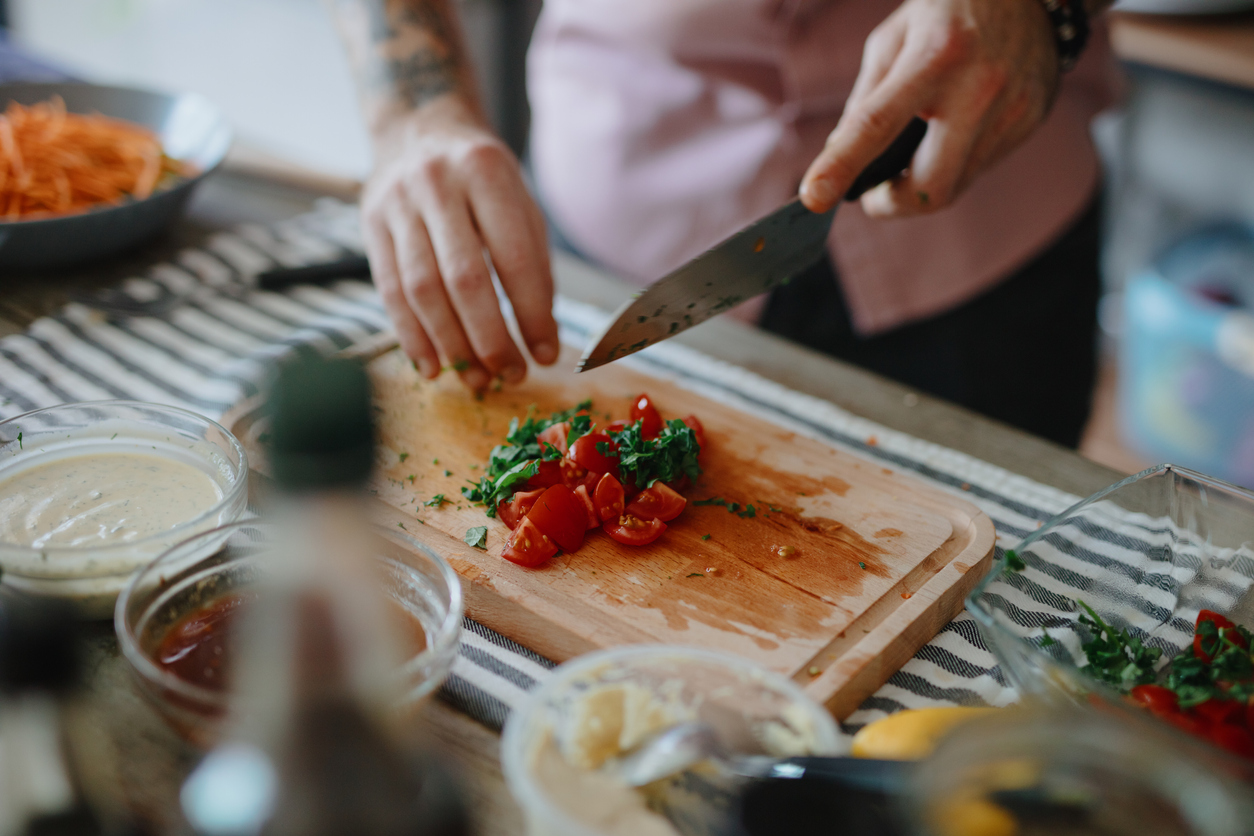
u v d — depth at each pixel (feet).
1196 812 2.21
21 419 3.98
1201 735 3.10
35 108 6.94
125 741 3.16
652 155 7.64
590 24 7.68
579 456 4.46
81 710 2.46
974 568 4.16
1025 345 7.89
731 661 2.88
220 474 3.98
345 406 2.04
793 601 3.97
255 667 2.80
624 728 2.88
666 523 4.40
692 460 4.54
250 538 3.59
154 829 2.83
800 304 7.77
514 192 5.31
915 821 2.19
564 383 5.49
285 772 2.36
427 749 2.87
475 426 5.10
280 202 7.64
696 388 5.74
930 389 7.94
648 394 5.41
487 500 4.44
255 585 3.38
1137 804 2.24
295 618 2.40
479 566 4.06
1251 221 12.63
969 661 3.90
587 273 6.95
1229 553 3.95
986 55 5.00
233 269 6.63
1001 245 7.57
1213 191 12.85
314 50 18.33
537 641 3.84
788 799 2.63
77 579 3.38
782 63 6.96
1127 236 14.08
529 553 4.06
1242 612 3.81
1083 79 7.67
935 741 2.91
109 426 4.07
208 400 5.26
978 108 5.01
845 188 4.73
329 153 17.17
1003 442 5.40
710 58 7.21
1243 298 12.32
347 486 2.09
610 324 4.58
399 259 5.26
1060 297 7.89
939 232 7.41
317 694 2.40
